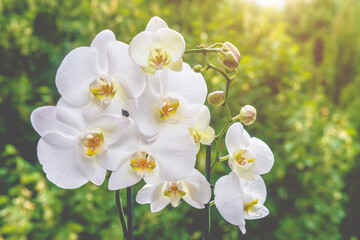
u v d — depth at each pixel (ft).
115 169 1.30
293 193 5.10
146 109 1.28
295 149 5.04
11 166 5.17
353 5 9.71
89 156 1.32
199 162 4.35
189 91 1.35
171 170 1.35
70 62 1.24
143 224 4.24
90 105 1.25
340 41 9.68
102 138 1.27
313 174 5.17
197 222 4.72
